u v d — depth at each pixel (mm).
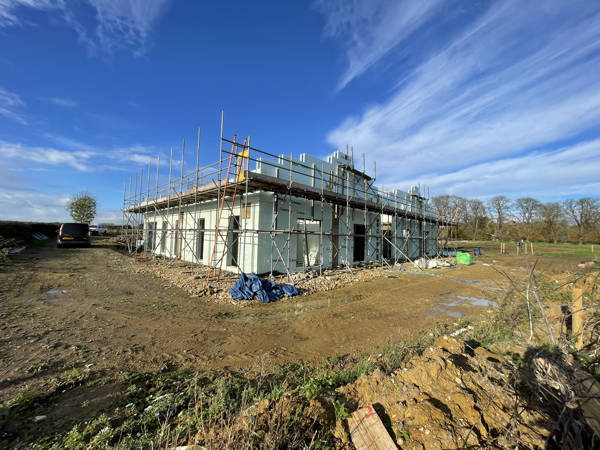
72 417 2545
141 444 2129
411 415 2266
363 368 3359
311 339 4680
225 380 3229
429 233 21422
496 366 3107
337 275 10500
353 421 2232
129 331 4746
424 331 5086
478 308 6668
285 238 10383
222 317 5664
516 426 2135
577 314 3408
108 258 14258
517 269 12578
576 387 1966
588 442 1881
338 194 10680
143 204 15352
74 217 33719
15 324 4793
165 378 3285
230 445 1904
